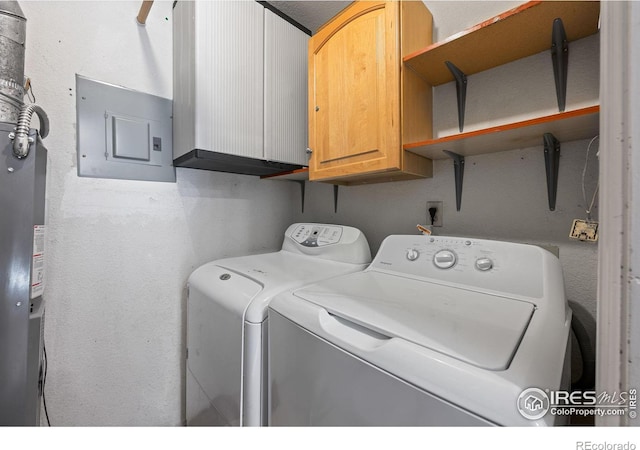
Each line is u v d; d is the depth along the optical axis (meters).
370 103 1.19
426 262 1.05
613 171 0.34
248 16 1.41
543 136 0.96
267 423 0.92
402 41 1.12
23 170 0.78
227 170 1.68
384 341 0.62
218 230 1.72
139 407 1.42
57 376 1.20
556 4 0.83
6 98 0.83
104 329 1.32
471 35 0.98
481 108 1.21
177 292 1.55
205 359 1.18
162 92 1.48
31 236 0.79
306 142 1.70
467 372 0.47
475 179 1.24
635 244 0.32
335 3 1.63
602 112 0.36
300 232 1.71
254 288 1.03
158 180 1.48
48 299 1.18
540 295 0.77
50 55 1.18
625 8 0.34
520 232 1.11
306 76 1.70
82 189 1.25
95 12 1.29
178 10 1.44
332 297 0.82
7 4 0.87
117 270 1.35
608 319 0.35
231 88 1.34
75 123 1.24
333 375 0.66
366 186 1.69
